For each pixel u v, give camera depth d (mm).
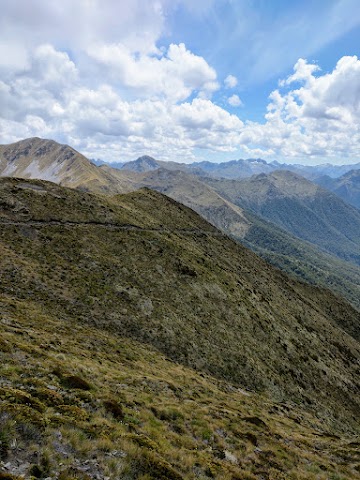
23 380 23281
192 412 31750
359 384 90188
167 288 74312
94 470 15898
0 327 34219
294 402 61500
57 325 44938
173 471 18359
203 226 147125
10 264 57000
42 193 91062
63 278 60500
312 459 31812
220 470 21859
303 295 151750
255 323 81438
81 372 30188
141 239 90312
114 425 21734
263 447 30359
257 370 63969
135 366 41938
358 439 57469
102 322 54031
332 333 118500
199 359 58312
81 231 81000
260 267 142125
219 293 83625
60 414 20094
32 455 15148
